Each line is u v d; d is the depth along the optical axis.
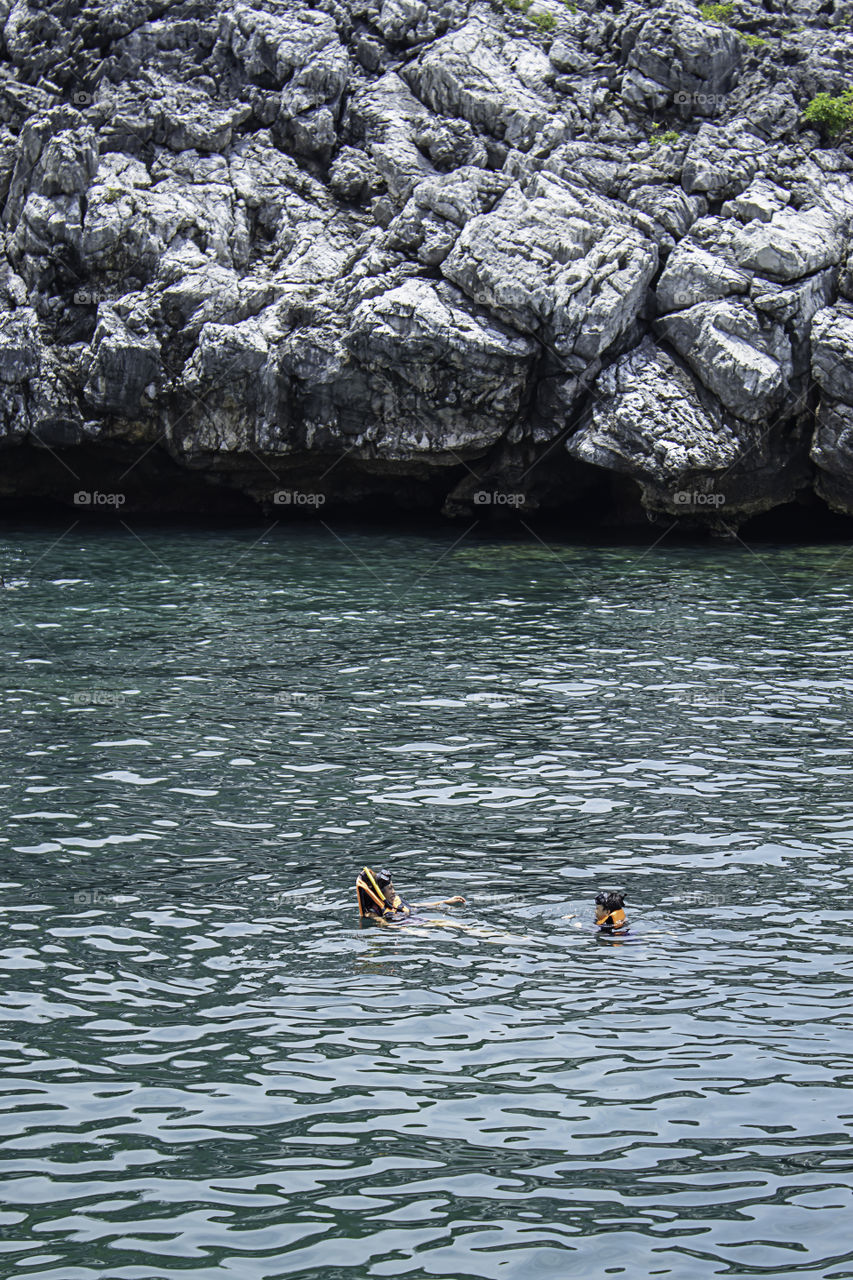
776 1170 28.66
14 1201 27.45
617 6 132.00
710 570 98.81
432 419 111.38
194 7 128.50
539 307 106.25
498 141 120.38
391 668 73.25
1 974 38.09
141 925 41.59
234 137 124.50
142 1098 31.53
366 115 122.88
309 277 115.19
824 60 124.38
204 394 112.31
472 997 36.75
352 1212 27.22
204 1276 25.22
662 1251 26.00
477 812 52.00
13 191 118.12
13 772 56.34
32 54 125.94
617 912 40.94
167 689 69.19
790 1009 36.00
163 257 114.12
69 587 92.19
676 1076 32.50
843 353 106.62
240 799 53.47
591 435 109.12
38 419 113.62
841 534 114.06
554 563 101.38
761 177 116.38
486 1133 30.08
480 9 130.12
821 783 55.12
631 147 121.81
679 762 57.84
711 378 107.12
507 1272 25.34
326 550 106.00
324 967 38.69
